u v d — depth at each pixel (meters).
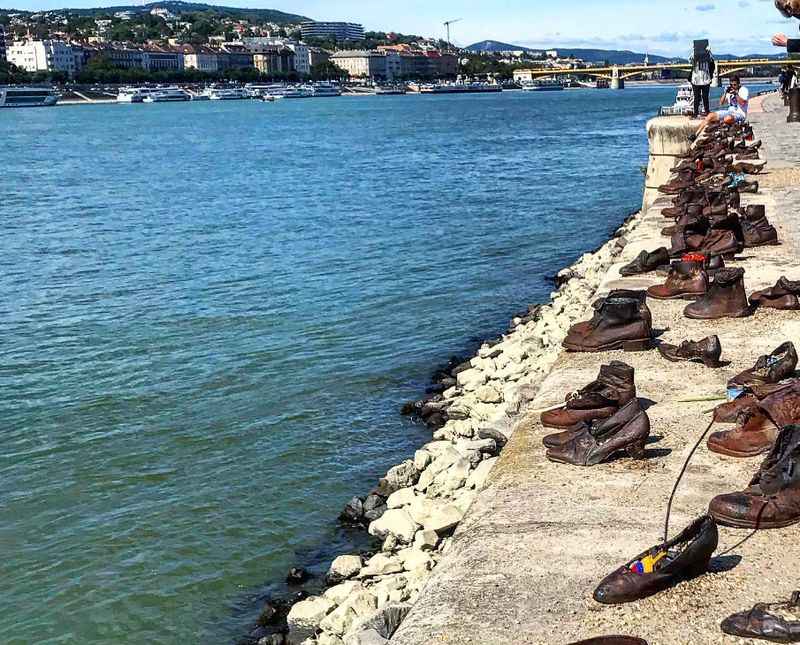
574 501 6.43
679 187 20.11
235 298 25.42
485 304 24.25
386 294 25.53
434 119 138.00
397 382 18.12
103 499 13.55
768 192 18.59
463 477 11.42
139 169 68.25
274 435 15.63
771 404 6.91
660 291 11.40
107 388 18.28
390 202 45.28
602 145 79.81
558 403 8.29
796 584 5.20
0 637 10.44
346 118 149.62
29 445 15.57
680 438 7.31
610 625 4.97
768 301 10.65
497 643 4.93
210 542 12.12
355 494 13.27
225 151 84.94
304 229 37.34
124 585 11.28
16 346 21.36
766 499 5.86
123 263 31.00
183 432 15.91
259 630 10.15
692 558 5.21
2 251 33.78
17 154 87.12
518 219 39.00
